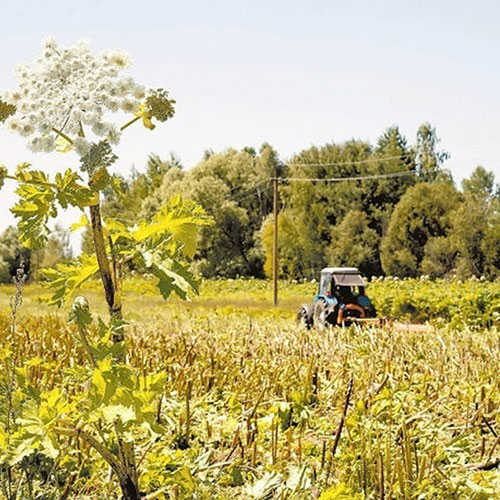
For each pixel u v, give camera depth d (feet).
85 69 11.60
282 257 213.87
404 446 16.30
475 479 16.08
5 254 201.67
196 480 14.39
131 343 33.01
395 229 213.25
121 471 12.75
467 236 200.54
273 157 258.78
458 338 37.50
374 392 20.58
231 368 27.32
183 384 24.17
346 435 18.57
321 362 29.68
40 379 22.74
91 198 11.94
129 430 12.61
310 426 21.08
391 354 30.86
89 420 11.66
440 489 15.49
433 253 205.77
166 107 11.75
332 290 66.03
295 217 232.73
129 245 12.61
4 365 14.97
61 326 41.75
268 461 17.70
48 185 11.64
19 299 13.88
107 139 11.54
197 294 12.34
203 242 215.10
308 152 253.85
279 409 19.99
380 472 15.03
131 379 11.68
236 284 176.86
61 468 15.97
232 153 249.75
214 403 23.12
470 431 20.48
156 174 304.91
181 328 43.32
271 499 14.65
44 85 11.51
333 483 15.94
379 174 242.78
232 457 18.37
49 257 186.60
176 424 19.60
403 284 122.83
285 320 79.77
